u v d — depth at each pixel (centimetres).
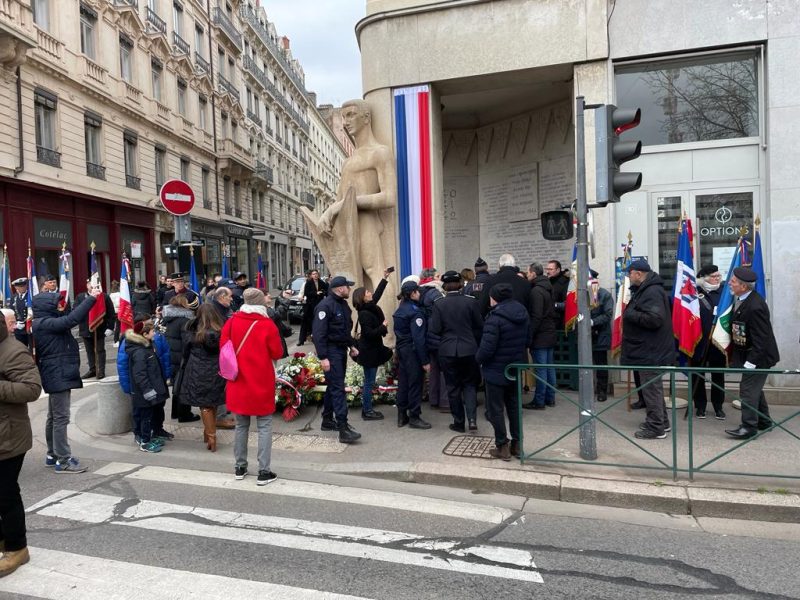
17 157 1736
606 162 495
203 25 3328
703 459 515
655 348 577
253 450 610
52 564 363
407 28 839
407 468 520
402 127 852
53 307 551
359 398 745
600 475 490
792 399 702
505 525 420
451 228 1120
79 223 2072
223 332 518
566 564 358
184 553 378
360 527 418
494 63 804
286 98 5262
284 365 763
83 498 483
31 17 1750
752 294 558
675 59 763
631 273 592
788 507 423
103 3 2217
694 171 766
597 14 760
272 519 434
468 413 632
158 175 2762
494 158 1084
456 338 612
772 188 716
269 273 4472
